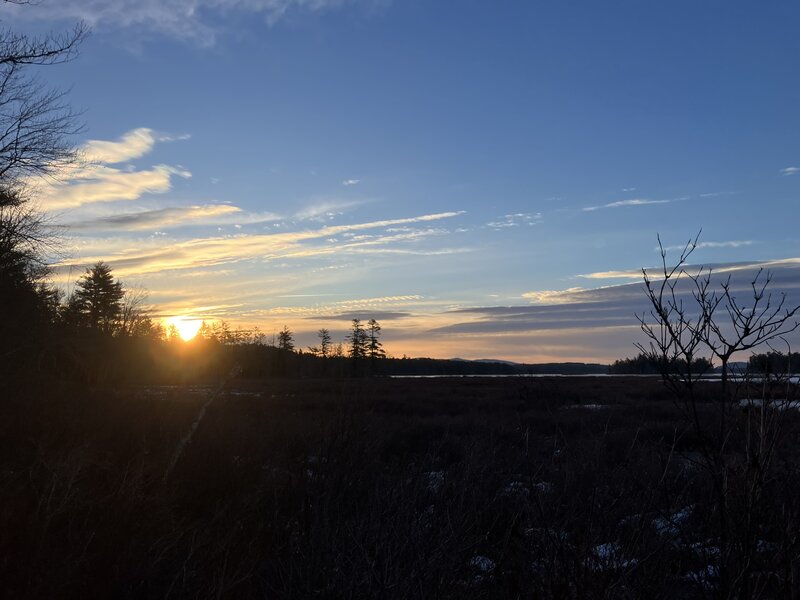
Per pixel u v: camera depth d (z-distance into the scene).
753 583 3.36
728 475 3.46
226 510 5.63
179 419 9.64
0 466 5.68
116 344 22.94
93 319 25.72
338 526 4.19
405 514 4.04
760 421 3.37
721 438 3.45
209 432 8.88
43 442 6.66
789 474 3.43
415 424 14.20
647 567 3.59
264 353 58.47
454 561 3.80
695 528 3.82
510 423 10.63
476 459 4.66
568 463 4.14
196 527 5.36
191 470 7.02
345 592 3.76
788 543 3.26
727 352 3.43
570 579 3.57
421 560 3.73
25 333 15.05
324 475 5.50
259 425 9.95
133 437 8.37
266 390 35.75
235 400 16.20
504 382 55.34
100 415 9.56
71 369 17.16
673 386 3.60
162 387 19.23
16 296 15.80
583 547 3.57
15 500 4.52
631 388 41.19
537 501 3.83
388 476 5.16
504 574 3.94
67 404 10.59
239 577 4.58
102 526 4.64
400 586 3.61
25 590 3.92
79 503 4.75
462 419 18.72
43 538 4.19
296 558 4.44
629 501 3.84
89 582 4.13
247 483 6.78
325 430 6.39
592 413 11.84
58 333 16.28
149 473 6.23
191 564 4.70
